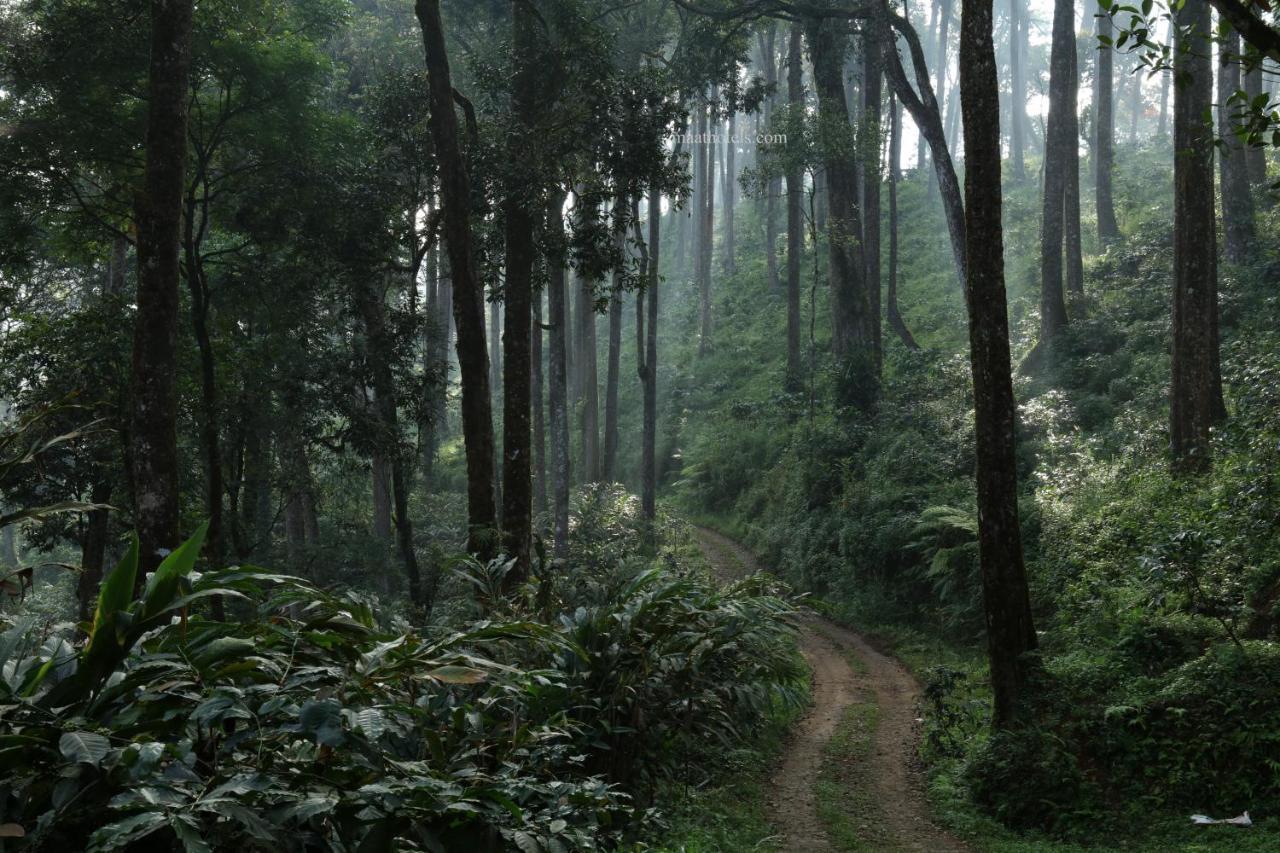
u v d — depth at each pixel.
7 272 18.47
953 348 34.50
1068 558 15.48
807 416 32.34
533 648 6.83
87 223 18.14
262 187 18.23
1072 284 27.80
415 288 20.11
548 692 5.78
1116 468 17.25
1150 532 14.07
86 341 17.27
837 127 27.28
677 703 7.59
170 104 11.59
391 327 20.44
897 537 20.89
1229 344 19.38
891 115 36.16
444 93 14.16
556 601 8.77
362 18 29.98
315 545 22.48
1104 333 24.55
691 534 31.98
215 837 3.01
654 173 16.86
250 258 19.52
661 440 42.88
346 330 20.89
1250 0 5.31
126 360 17.30
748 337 46.34
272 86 17.41
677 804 8.11
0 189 16.27
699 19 28.12
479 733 4.24
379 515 24.45
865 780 11.00
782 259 51.97
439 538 25.00
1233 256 23.77
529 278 15.90
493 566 8.49
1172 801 8.98
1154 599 11.87
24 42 16.06
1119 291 27.08
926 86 22.33
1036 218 41.56
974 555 17.84
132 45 15.82
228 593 3.63
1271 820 8.24
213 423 17.28
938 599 19.36
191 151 18.66
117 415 17.19
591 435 37.88
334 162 18.80
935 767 11.15
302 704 3.34
